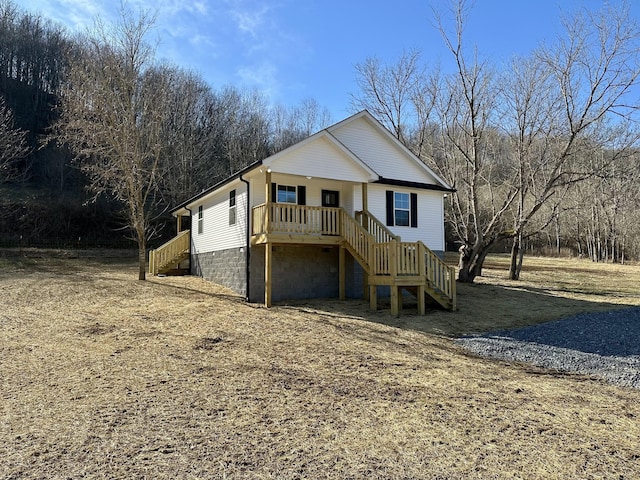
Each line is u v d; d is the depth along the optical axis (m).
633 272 24.28
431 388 6.07
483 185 23.00
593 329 9.95
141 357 7.32
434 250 16.91
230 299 13.32
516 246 19.64
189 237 20.39
